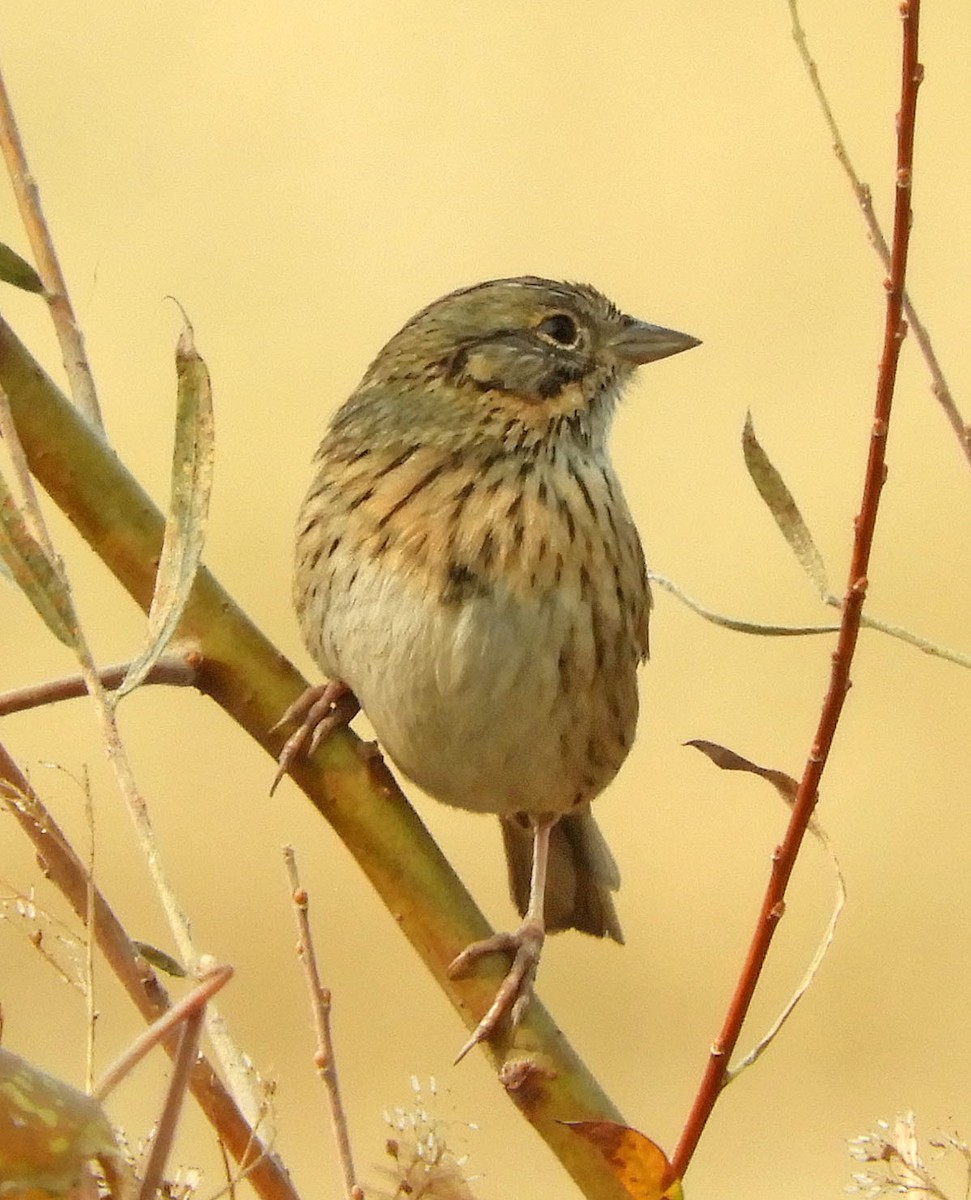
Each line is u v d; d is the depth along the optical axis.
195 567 2.93
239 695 2.97
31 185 2.97
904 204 2.94
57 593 2.77
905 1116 2.95
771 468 2.96
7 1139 1.93
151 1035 2.11
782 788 2.96
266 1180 2.94
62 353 2.97
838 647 2.95
